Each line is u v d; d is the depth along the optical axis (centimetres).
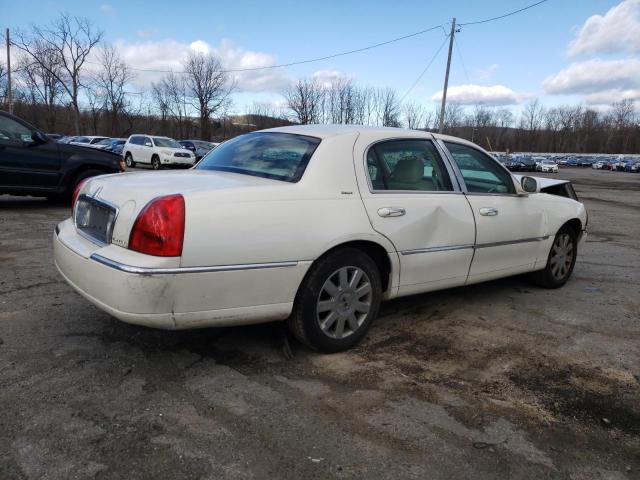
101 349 336
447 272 400
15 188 855
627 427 276
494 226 430
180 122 5481
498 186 453
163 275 268
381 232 345
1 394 276
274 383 303
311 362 333
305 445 244
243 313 297
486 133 8106
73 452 231
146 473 220
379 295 358
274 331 377
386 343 371
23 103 4606
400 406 284
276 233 298
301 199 313
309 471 226
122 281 269
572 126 11544
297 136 368
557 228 507
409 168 384
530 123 11375
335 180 334
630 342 394
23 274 495
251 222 290
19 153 850
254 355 338
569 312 459
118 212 289
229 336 366
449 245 393
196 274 276
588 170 6450
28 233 695
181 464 226
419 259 374
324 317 334
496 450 248
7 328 362
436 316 433
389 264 359
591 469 238
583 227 548
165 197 276
